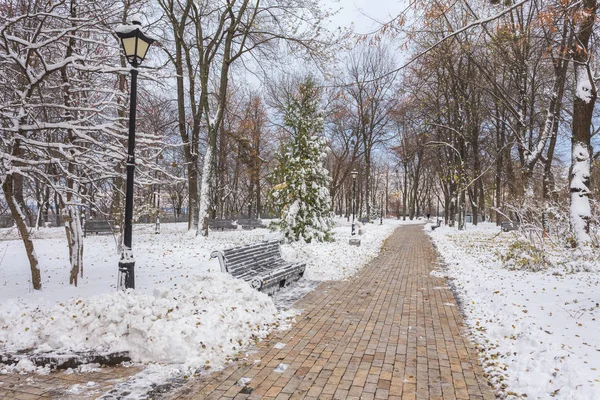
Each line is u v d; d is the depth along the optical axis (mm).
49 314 5270
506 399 3799
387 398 3797
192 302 5750
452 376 4328
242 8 18406
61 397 3721
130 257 6047
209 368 4418
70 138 8219
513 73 19297
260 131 35594
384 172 77250
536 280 8969
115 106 7742
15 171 6531
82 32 8758
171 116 19609
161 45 12891
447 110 27016
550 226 12602
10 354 4477
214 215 34562
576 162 11203
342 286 9047
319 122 18328
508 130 26344
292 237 17469
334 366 4543
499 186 30594
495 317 6477
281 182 18594
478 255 14219
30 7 7695
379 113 38719
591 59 11086
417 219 61250
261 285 7078
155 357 4594
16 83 7844
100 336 4770
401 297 8062
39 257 12195
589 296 7238
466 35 13742
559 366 4176
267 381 4125
